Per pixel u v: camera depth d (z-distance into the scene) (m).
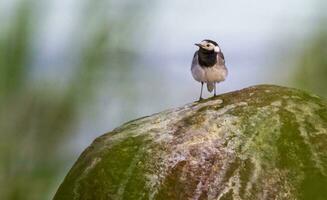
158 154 7.25
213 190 6.68
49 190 4.19
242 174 6.77
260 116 7.62
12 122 4.04
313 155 6.98
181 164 7.04
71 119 4.14
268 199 6.48
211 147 7.21
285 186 6.58
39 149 4.14
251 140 7.22
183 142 7.38
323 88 7.50
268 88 8.30
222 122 7.62
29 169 4.10
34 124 4.06
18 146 4.10
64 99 4.08
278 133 7.30
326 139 7.25
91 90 4.19
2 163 4.07
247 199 6.52
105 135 8.12
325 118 7.65
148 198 6.73
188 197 6.67
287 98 7.91
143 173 7.03
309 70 6.96
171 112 8.29
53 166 4.20
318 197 6.44
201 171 6.91
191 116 7.96
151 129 7.90
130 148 7.52
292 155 6.98
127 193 6.86
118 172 7.16
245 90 8.47
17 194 4.05
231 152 7.08
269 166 6.84
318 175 6.70
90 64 4.12
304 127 7.43
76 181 7.38
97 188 7.09
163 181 6.88
